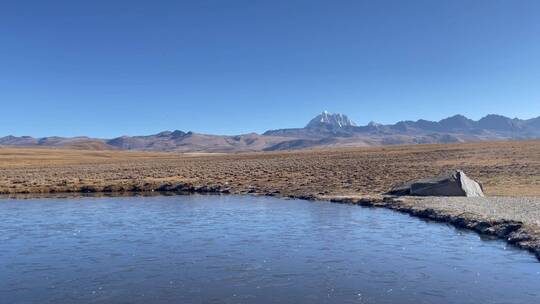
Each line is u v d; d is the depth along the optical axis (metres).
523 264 23.69
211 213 43.72
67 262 25.16
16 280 22.02
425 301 18.67
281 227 35.25
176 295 19.77
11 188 69.50
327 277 21.95
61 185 72.38
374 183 62.31
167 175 86.06
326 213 42.28
